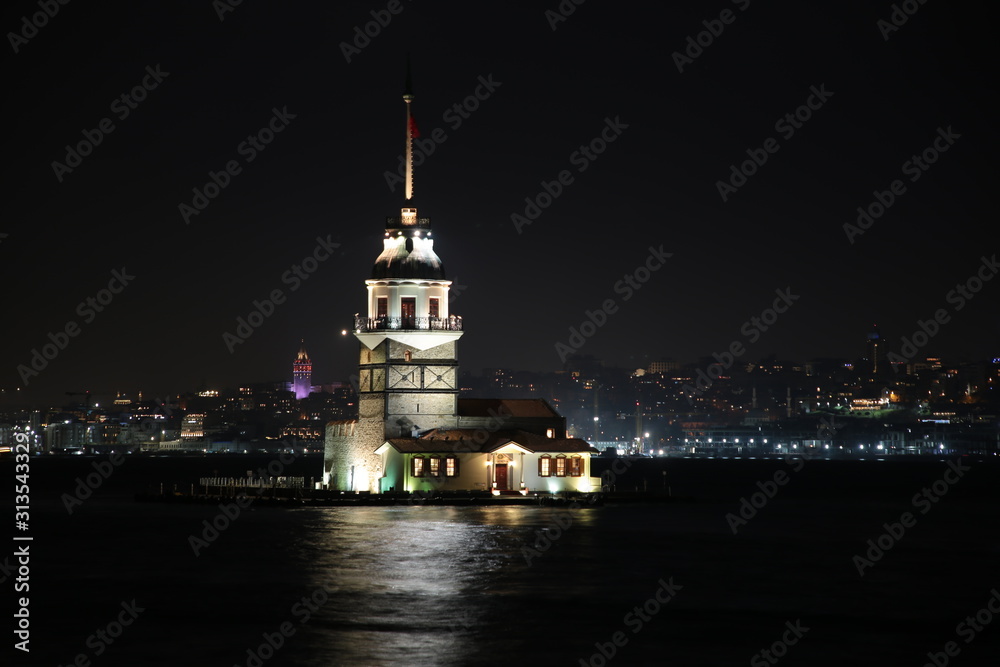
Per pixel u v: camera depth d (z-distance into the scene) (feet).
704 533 363.97
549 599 238.48
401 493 429.38
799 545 336.08
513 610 226.58
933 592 252.21
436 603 233.35
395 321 438.40
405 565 280.31
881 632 211.00
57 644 199.00
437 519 382.01
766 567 286.25
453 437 434.71
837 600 241.55
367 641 200.64
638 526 377.50
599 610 228.02
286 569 275.39
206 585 254.47
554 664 187.11
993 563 298.76
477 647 196.95
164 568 279.49
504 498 436.35
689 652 195.00
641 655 192.85
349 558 291.99
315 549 308.40
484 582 257.96
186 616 220.84
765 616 224.12
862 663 189.78
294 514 403.34
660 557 300.40
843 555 313.32
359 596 240.53
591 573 271.69
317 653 192.54
